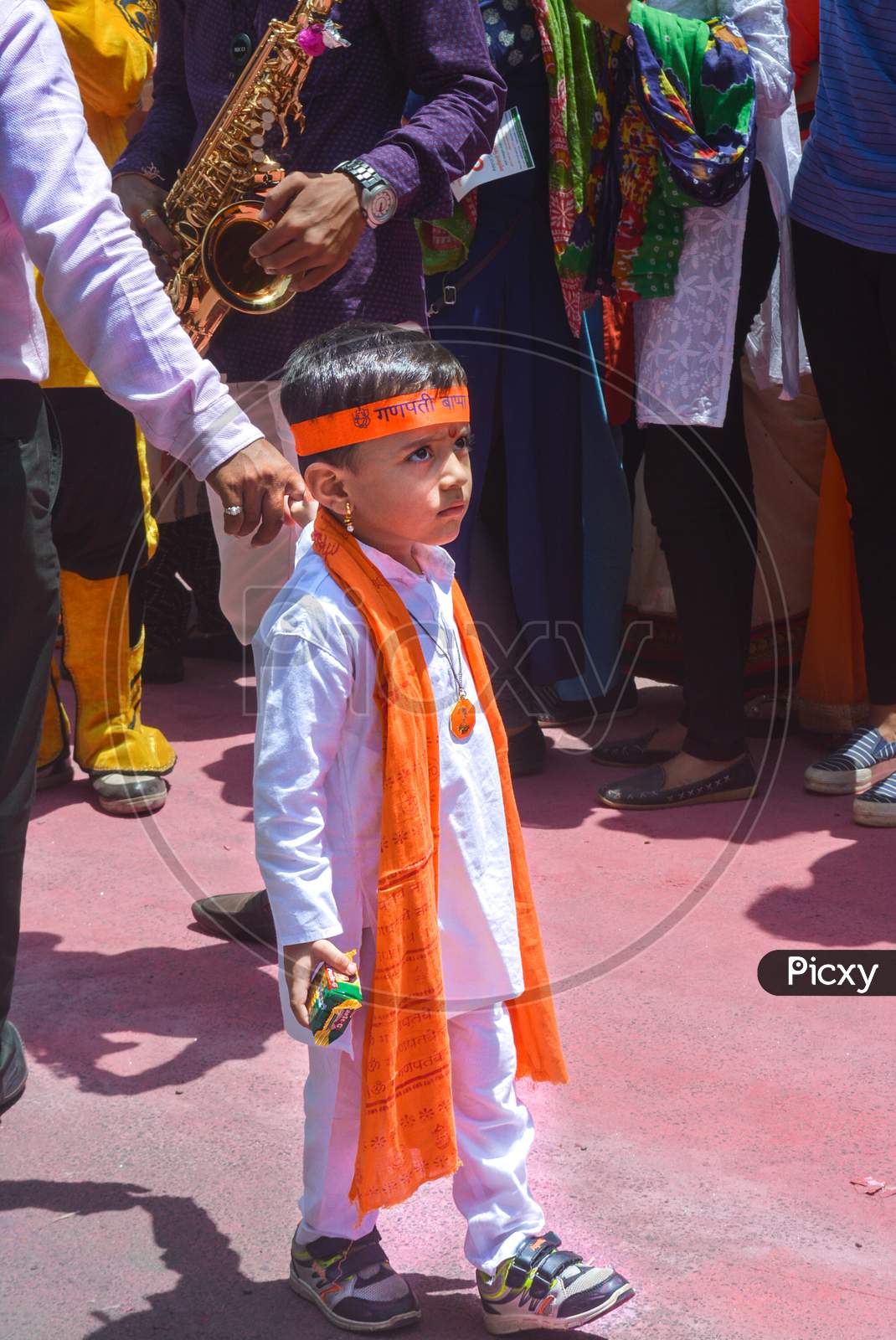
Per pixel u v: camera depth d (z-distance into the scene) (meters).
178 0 3.12
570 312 4.07
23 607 2.24
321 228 2.59
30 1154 2.46
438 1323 2.06
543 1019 2.11
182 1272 2.15
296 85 2.76
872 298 4.00
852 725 4.63
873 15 3.82
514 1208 2.04
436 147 2.72
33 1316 2.04
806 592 4.79
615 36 3.90
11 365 2.21
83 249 2.07
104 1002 3.02
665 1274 2.12
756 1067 2.72
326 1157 2.03
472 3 2.89
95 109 4.36
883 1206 2.29
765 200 4.06
